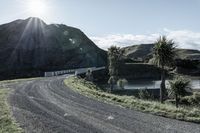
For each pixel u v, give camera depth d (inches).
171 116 796.6
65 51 7249.0
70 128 658.8
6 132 618.2
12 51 6609.3
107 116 802.2
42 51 6894.7
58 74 4094.5
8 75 5418.3
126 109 925.8
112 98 1186.6
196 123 722.8
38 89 1612.9
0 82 2210.9
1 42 6953.7
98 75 5251.0
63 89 1621.6
